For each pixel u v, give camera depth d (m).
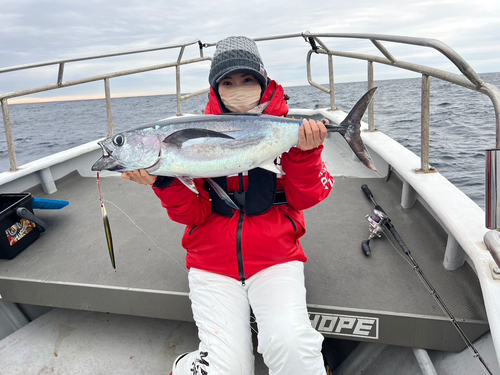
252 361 1.31
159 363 1.71
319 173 1.42
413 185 2.02
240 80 1.45
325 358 1.80
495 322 1.16
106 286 1.78
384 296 1.58
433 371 1.40
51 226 2.49
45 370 1.70
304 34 3.08
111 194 3.03
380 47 2.01
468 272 1.68
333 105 3.94
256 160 1.32
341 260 1.89
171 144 1.27
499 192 1.10
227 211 1.47
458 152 8.40
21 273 1.94
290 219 1.52
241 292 1.46
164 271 1.89
